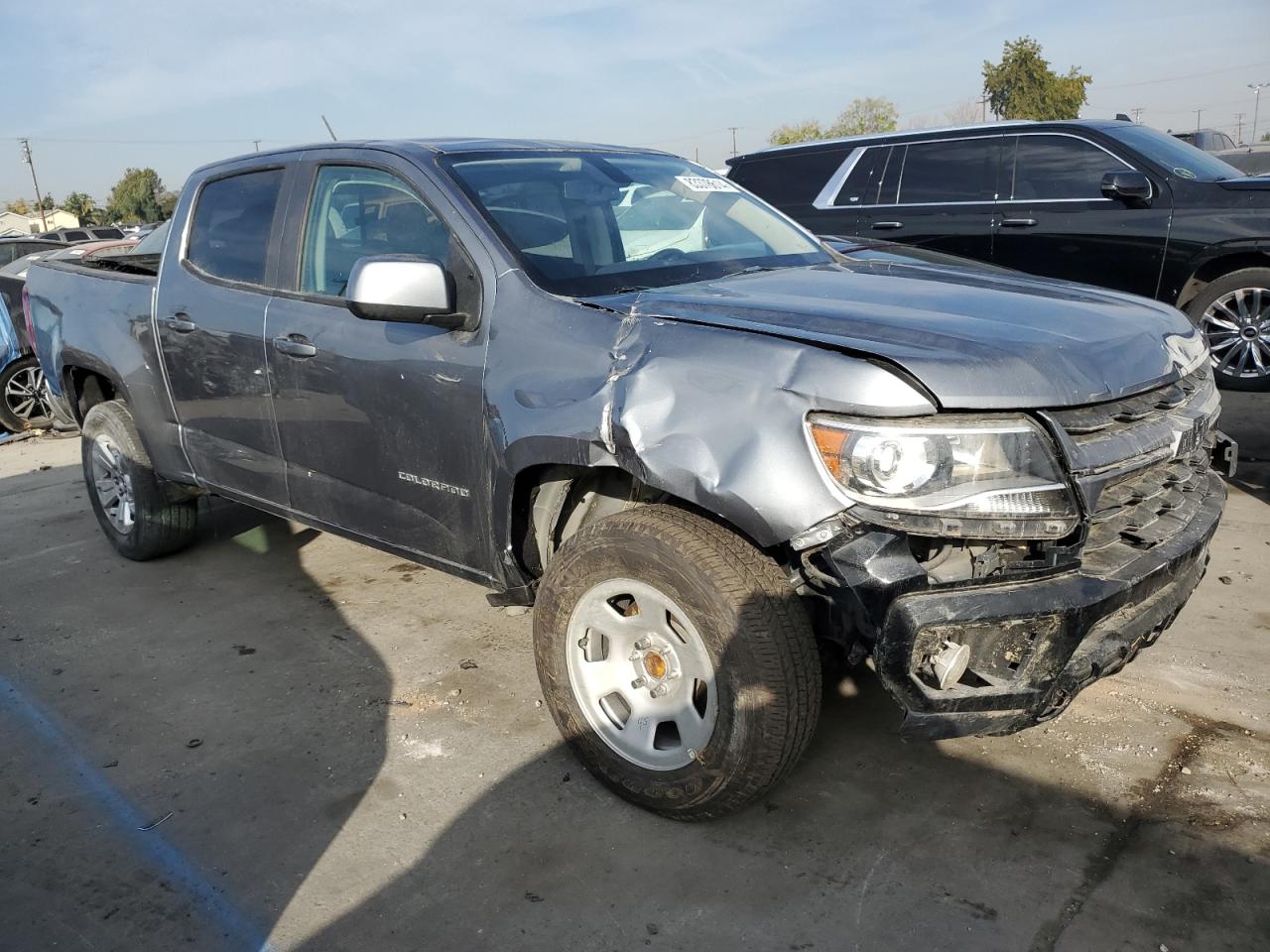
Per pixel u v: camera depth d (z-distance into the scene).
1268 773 2.77
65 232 29.59
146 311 4.19
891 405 2.16
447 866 2.57
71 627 4.18
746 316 2.52
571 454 2.58
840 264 3.46
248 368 3.67
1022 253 6.91
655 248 3.32
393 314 2.86
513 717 3.29
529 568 2.99
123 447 4.58
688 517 2.50
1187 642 3.54
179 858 2.65
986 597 2.17
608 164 3.62
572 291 2.85
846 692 3.33
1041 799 2.72
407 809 2.81
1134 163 6.52
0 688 3.66
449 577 4.54
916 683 2.17
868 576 2.15
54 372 4.89
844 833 2.63
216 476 4.09
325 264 3.47
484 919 2.38
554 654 2.80
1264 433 6.12
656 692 2.65
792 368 2.27
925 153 7.29
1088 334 2.51
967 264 3.85
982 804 2.72
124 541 4.83
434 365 2.98
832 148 7.78
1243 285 6.32
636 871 2.52
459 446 2.96
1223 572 4.12
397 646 3.86
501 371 2.80
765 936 2.29
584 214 3.26
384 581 4.53
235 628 4.09
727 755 2.44
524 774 2.96
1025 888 2.40
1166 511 2.61
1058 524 2.21
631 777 2.70
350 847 2.66
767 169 8.10
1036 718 2.29
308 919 2.41
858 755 2.97
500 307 2.87
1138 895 2.35
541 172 3.38
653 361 2.47
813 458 2.21
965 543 2.32
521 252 2.95
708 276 3.12
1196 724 3.03
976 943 2.23
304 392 3.46
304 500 3.67
